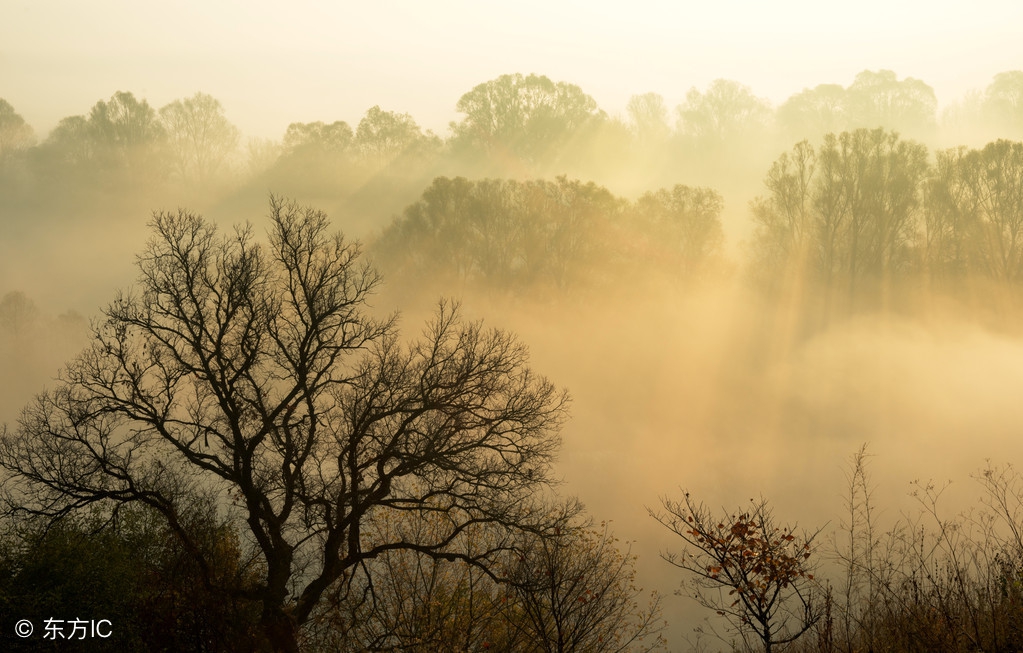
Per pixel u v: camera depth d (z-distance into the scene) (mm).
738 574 10062
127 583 17156
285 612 17078
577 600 14867
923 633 9773
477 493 18828
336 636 17484
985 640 9570
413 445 19312
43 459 18734
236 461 18594
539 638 14516
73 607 16797
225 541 18859
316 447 19469
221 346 19422
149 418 18844
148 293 19922
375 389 19281
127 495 18828
